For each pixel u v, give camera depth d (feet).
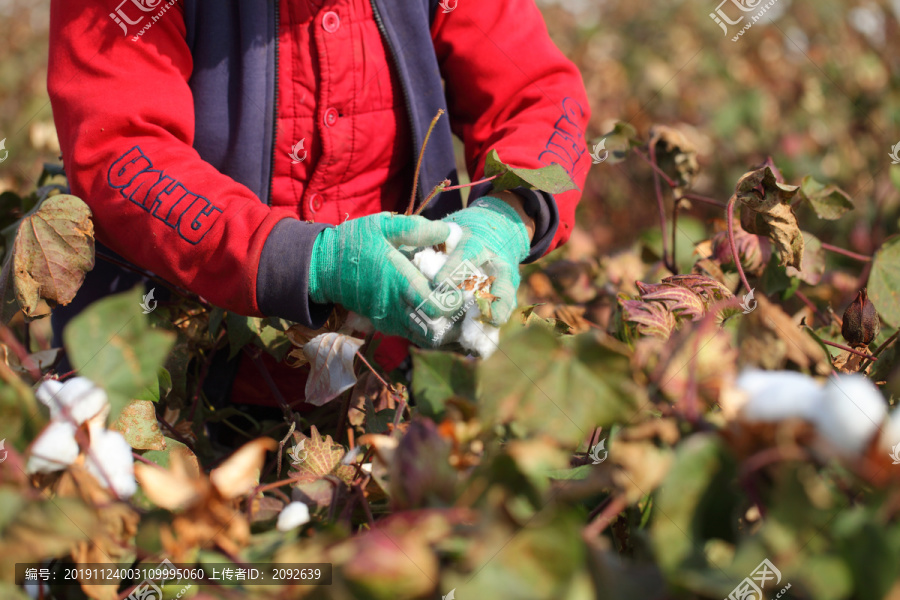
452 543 3.00
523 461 3.04
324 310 3.93
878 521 2.77
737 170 11.18
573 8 15.39
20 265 3.93
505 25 4.57
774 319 3.41
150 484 3.15
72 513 3.06
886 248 4.59
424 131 4.46
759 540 2.77
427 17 4.45
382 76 4.36
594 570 2.80
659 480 3.08
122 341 3.22
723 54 13.10
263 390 4.64
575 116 4.56
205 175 3.96
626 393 3.11
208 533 3.15
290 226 3.88
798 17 12.55
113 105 3.96
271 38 4.22
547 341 3.14
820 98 11.24
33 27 14.65
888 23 12.21
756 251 4.54
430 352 3.34
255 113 4.22
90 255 3.96
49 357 4.16
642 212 9.89
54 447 3.20
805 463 2.99
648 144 5.13
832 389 2.99
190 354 4.33
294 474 3.63
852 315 4.03
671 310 3.68
